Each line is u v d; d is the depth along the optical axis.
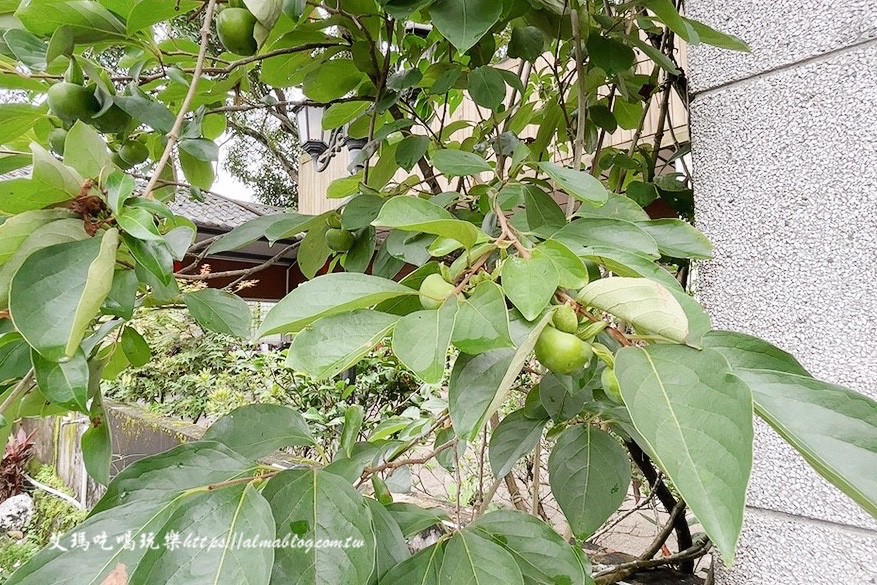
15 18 0.92
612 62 1.27
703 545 1.49
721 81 1.15
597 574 1.49
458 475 0.94
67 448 4.43
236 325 1.01
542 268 0.59
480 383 0.63
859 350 0.98
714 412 0.46
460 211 1.39
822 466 0.46
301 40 1.41
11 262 0.61
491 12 0.89
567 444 1.11
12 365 0.79
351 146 2.03
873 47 0.97
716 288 1.16
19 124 0.96
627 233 0.77
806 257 1.03
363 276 0.64
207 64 1.48
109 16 0.90
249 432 0.94
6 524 3.99
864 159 0.97
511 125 1.91
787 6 1.06
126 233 0.66
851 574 0.96
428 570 0.70
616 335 0.59
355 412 1.04
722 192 1.15
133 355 1.15
